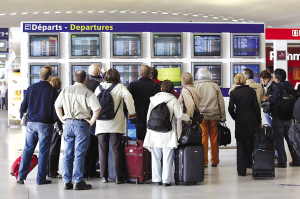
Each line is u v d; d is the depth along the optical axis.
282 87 8.78
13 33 23.08
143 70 7.68
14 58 30.31
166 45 10.66
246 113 7.88
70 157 6.92
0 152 11.20
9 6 17.11
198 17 21.06
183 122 7.55
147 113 7.32
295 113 6.88
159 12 19.72
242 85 7.97
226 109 10.91
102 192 6.68
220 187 7.02
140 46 10.56
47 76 7.19
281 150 8.88
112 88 7.24
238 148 8.03
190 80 7.89
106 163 7.41
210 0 16.98
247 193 6.57
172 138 7.02
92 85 7.80
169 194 6.52
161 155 7.21
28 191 6.78
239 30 10.88
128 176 7.39
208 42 10.78
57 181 7.59
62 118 6.90
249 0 16.84
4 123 21.58
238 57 10.88
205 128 8.83
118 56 10.54
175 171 7.26
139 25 10.60
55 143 7.88
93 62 10.50
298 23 21.72
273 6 17.77
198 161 7.11
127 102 7.18
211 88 8.73
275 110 8.76
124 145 7.42
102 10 18.81
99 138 7.36
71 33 10.47
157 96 7.05
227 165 9.24
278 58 12.57
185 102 7.71
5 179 7.75
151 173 7.46
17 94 19.58
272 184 7.24
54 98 7.11
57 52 10.47
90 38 10.51
